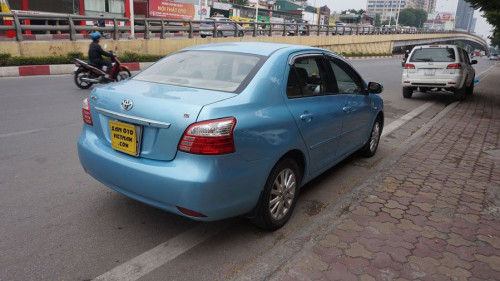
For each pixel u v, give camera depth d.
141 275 2.70
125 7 26.67
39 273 2.66
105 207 3.67
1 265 2.72
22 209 3.55
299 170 3.51
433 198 4.04
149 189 2.76
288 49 3.62
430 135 7.14
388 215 3.60
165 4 33.16
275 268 2.75
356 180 4.73
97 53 10.30
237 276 2.67
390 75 20.75
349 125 4.41
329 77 4.07
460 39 100.38
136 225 3.38
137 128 2.85
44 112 7.41
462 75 11.39
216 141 2.59
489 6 14.02
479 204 3.94
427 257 2.92
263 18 56.25
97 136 3.23
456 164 5.29
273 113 3.05
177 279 2.67
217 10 49.00
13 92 9.37
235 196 2.79
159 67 3.73
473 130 7.70
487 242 3.19
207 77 3.27
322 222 3.45
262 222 3.20
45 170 4.52
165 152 2.73
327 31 37.41
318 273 2.68
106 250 2.98
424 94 13.80
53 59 13.92
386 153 5.96
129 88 3.19
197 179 2.59
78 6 23.66
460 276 2.71
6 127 6.25
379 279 2.64
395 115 9.41
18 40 13.90
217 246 3.11
